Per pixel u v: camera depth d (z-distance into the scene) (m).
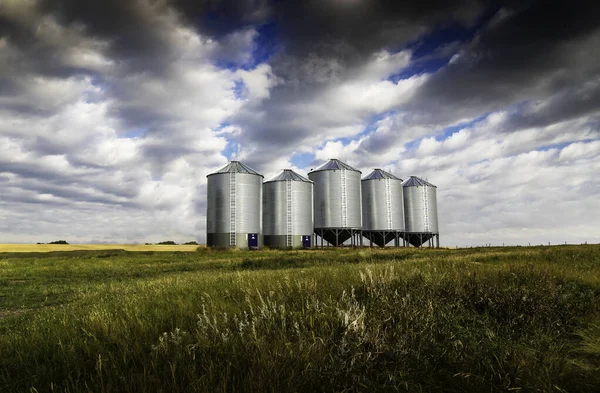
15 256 45.12
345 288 8.97
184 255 45.34
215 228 65.56
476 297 8.32
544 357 4.83
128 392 3.75
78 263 33.28
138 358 4.75
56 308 11.43
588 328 6.36
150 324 6.37
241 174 66.19
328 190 73.38
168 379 3.99
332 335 5.18
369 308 6.86
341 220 72.12
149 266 29.30
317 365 4.30
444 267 14.16
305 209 70.50
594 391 3.97
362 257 30.45
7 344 6.08
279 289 8.93
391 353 4.85
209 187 67.50
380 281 9.01
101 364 4.36
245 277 13.22
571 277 11.41
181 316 6.92
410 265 15.48
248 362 4.30
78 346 5.63
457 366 4.57
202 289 11.19
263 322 5.87
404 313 6.38
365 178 80.94
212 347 4.86
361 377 4.22
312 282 9.12
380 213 78.31
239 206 65.25
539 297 8.12
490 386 4.15
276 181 70.62
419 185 86.00
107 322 6.63
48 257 43.16
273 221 69.88
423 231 84.19
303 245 69.19
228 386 3.86
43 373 4.57
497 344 5.31
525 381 4.10
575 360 4.83
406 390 4.06
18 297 15.19
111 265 30.77
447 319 6.51
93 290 15.48
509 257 21.66
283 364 4.17
